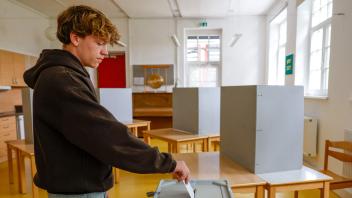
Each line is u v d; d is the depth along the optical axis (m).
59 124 0.66
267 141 1.48
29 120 2.73
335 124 2.89
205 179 1.30
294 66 4.18
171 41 6.12
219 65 6.30
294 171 1.53
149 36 6.14
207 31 6.25
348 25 2.64
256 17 5.95
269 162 1.50
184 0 4.97
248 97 1.52
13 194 2.85
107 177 0.78
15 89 5.14
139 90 6.20
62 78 0.68
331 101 2.98
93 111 0.67
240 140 1.62
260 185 1.36
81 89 0.69
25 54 5.21
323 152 3.15
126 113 3.67
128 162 0.68
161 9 5.56
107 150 0.65
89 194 0.74
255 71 6.02
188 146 4.01
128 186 2.98
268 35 5.79
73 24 0.75
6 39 4.88
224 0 5.00
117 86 6.28
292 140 1.53
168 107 5.80
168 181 1.20
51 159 0.70
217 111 2.91
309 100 3.56
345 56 2.69
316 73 3.82
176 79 5.92
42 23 5.87
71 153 0.71
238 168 1.57
